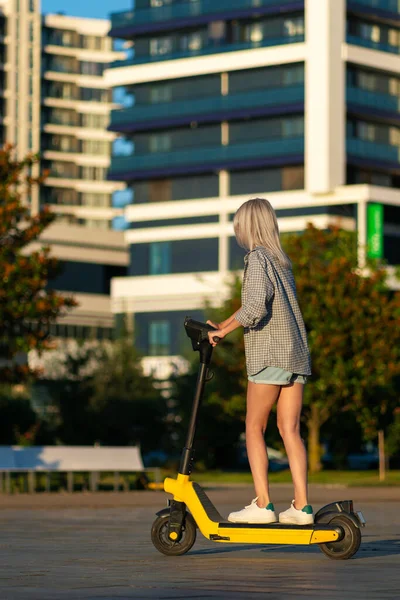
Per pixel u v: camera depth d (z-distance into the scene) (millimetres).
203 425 93312
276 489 49875
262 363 14305
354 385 76062
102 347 103625
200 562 13383
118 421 98750
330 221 143500
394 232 147625
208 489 49125
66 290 178000
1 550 15695
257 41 149625
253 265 14391
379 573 12133
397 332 76938
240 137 151625
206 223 154125
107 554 14797
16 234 54031
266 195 149125
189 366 102750
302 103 145375
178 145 156500
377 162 148375
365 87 149375
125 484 46750
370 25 150500
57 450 44375
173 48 156750
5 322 53781
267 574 12031
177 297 154250
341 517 13789
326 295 75875
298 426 14461
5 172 53750
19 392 114250
